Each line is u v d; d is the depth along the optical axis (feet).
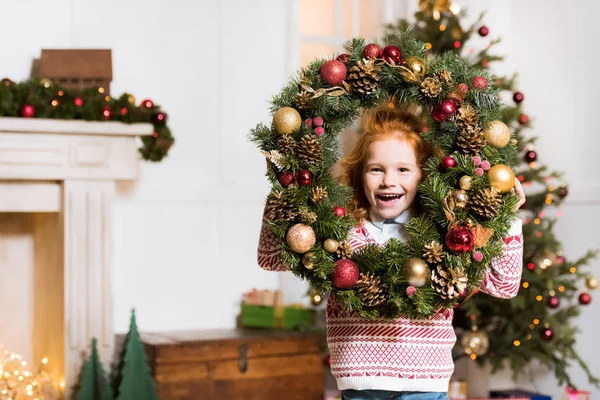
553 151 15.71
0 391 11.92
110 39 14.07
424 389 6.68
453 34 13.65
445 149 6.75
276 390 13.35
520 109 13.83
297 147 6.66
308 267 6.44
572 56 15.39
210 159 14.84
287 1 15.56
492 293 6.87
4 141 12.00
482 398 14.06
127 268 14.15
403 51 7.04
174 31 14.57
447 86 6.75
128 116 12.60
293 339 13.50
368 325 6.77
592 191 14.75
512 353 13.41
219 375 12.90
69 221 12.35
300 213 6.49
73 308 12.38
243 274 15.10
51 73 12.92
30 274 13.85
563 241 15.40
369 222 7.10
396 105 7.18
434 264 6.41
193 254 14.66
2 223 13.67
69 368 12.35
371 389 6.78
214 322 14.80
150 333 13.82
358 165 7.21
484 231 6.41
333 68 6.79
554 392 15.39
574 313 13.76
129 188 14.16
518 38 16.65
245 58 15.15
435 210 6.53
